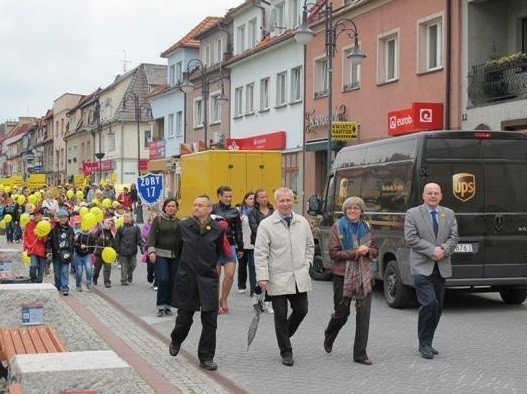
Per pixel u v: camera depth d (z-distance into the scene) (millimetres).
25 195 33562
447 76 23219
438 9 23734
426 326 9406
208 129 45031
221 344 10312
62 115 96250
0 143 158750
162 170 46125
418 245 9250
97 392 5418
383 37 26812
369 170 14773
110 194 35969
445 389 7906
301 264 9039
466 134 12984
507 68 21203
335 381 8242
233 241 13445
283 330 9047
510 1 22922
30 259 15703
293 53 34094
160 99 55156
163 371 8641
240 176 21156
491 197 12969
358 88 28406
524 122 19984
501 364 9047
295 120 34000
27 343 7145
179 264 8945
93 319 12570
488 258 12883
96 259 17500
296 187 33969
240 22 41688
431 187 9352
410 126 23500
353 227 9133
